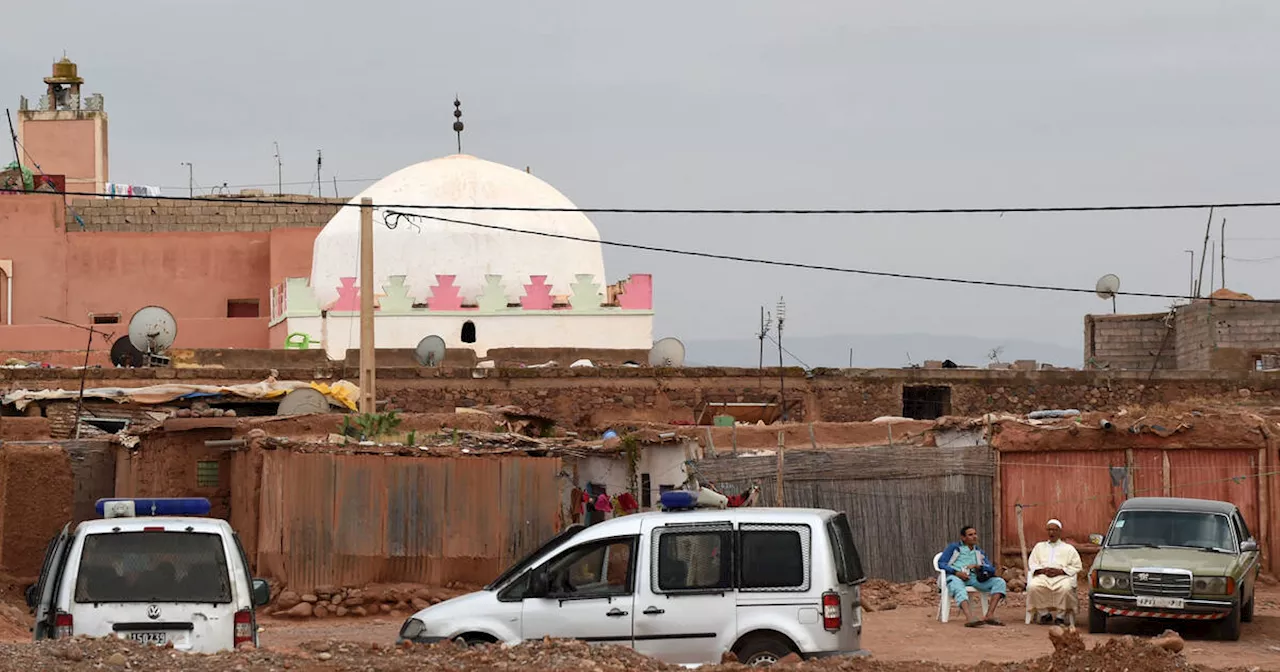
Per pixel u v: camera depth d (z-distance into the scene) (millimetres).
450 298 118000
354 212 124500
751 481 64438
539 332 118625
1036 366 112250
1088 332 116062
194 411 70875
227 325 126500
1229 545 53406
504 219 123938
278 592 58375
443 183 124938
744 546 39094
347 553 58812
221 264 135250
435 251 122250
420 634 39469
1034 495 66000
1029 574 55094
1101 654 36125
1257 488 65500
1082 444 66000
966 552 55344
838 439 74688
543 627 39094
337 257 123188
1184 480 65875
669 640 38688
